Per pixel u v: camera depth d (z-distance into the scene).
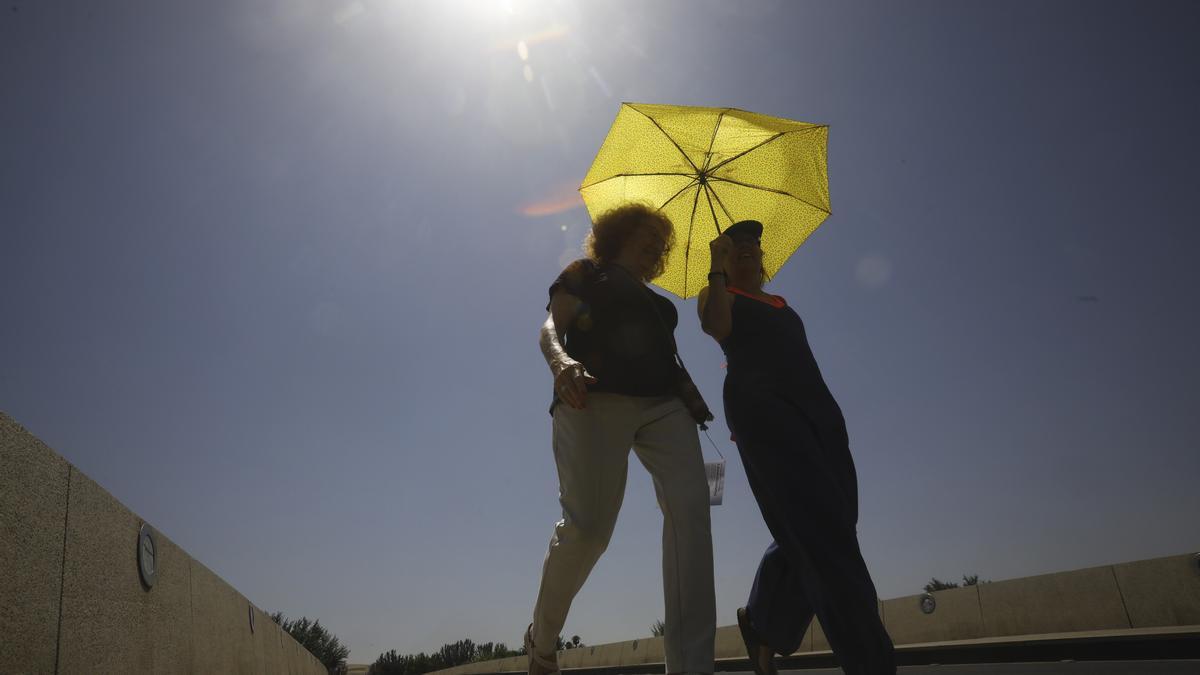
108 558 3.34
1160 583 6.34
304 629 32.03
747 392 2.99
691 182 3.81
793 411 2.93
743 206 3.85
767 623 3.21
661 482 2.99
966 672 5.31
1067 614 7.16
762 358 3.05
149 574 3.94
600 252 3.30
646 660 16.70
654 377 3.04
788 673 7.90
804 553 2.75
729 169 3.79
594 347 3.03
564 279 3.12
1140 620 6.45
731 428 3.07
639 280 3.21
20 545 2.51
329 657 31.64
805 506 2.77
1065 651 6.33
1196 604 6.03
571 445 2.97
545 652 3.26
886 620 9.73
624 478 3.02
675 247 3.64
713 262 3.18
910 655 8.34
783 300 3.34
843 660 2.63
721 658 12.37
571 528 2.98
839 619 2.63
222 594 6.13
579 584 3.11
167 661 4.27
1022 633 7.62
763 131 3.71
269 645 9.25
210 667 5.49
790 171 3.81
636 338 3.05
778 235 3.83
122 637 3.49
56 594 2.78
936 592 8.91
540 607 3.17
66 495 2.92
